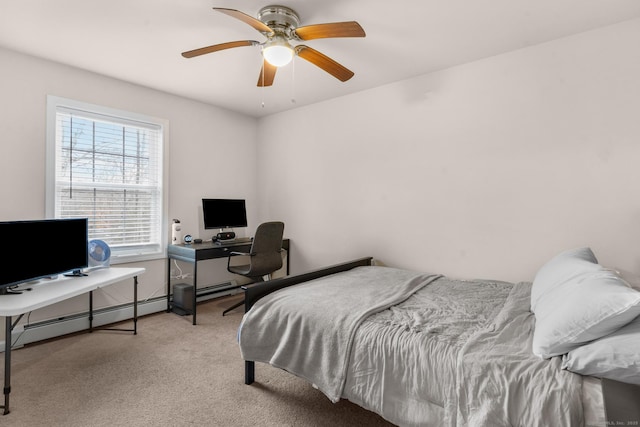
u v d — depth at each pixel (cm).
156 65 283
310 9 201
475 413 117
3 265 209
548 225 244
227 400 189
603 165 223
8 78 253
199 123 380
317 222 386
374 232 339
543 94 245
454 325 159
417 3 196
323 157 379
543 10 203
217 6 200
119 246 319
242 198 429
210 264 395
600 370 107
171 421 170
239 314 340
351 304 184
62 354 244
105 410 178
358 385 147
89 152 299
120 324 308
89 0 194
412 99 310
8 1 195
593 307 114
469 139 278
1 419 169
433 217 300
